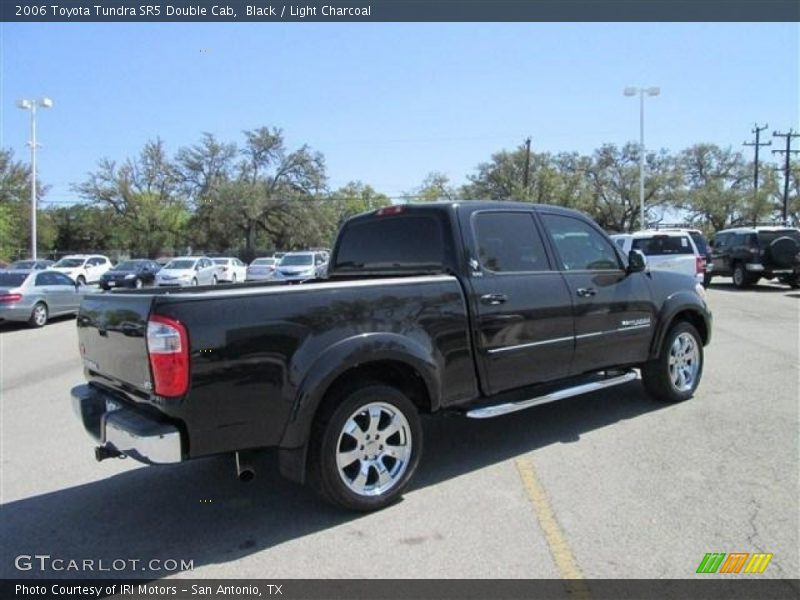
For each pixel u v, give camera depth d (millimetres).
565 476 4641
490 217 5047
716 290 21578
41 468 5195
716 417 6012
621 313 5805
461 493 4391
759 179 67938
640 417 6074
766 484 4379
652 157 61219
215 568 3498
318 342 3867
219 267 32219
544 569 3357
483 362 4738
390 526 3922
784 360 8812
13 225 54906
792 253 21078
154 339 3469
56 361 10867
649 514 3965
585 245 5719
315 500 4379
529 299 5027
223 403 3557
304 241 67000
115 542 3846
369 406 4102
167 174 67750
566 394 5246
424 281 4438
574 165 63062
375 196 92938
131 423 3629
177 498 4500
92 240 74250
